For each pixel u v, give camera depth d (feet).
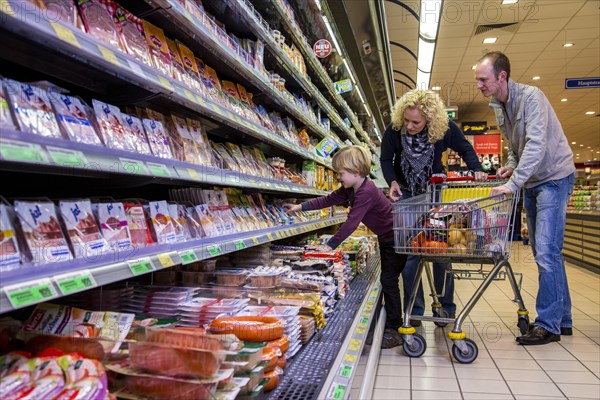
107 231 4.06
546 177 9.89
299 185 10.39
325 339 6.37
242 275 6.88
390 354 9.05
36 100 3.42
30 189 4.95
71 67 4.42
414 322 10.75
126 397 3.39
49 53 3.99
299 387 4.64
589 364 8.38
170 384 3.34
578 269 22.24
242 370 4.06
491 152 46.39
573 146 77.46
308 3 11.27
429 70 31.04
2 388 2.66
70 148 3.36
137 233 4.47
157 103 6.18
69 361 3.01
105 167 3.68
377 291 9.91
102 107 4.27
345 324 7.17
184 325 5.07
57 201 3.75
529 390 7.19
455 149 11.05
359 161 9.18
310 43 13.88
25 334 3.58
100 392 2.85
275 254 9.45
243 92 8.38
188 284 6.58
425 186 10.45
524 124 9.66
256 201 8.75
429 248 8.28
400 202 8.43
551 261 9.78
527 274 19.79
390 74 22.58
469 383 7.48
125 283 5.90
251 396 4.11
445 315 11.09
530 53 30.66
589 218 21.93
